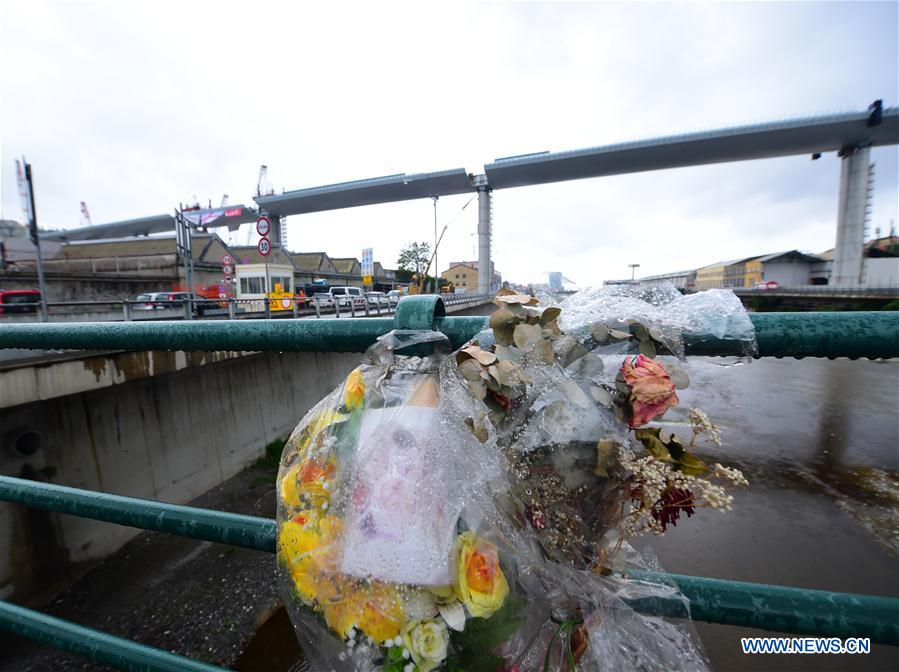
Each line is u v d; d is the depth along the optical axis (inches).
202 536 30.5
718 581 24.1
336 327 27.1
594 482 21.0
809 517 300.7
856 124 1015.0
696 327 21.5
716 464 20.7
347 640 20.3
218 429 371.2
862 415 493.4
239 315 517.0
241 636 219.1
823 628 22.4
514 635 20.3
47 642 34.4
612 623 22.8
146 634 222.1
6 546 225.6
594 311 22.4
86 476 264.8
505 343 22.1
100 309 521.3
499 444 21.3
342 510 20.5
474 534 19.7
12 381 212.8
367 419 22.3
